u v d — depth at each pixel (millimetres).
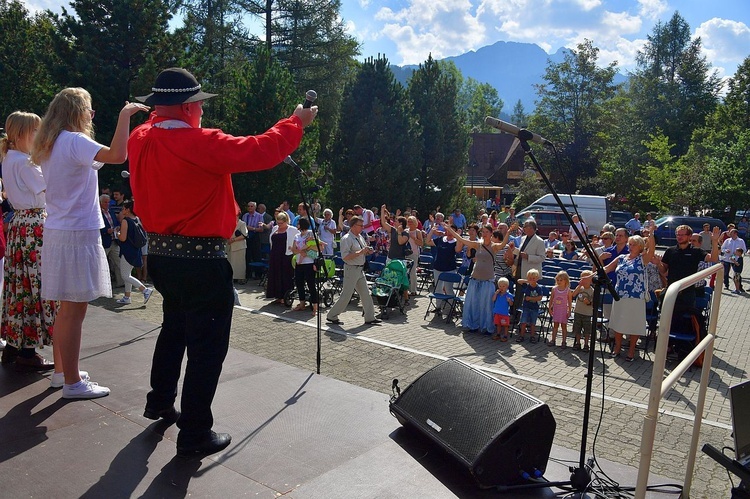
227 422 2992
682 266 7930
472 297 9055
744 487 2934
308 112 2516
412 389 3086
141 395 3297
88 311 5383
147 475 2404
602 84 43781
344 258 9078
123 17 16750
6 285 3662
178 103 2408
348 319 9664
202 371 2568
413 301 11742
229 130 17422
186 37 18266
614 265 8172
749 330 10242
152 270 2547
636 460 4562
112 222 11570
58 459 2510
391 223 15484
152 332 4707
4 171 3570
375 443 2848
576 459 3080
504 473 2590
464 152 26484
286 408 3213
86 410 3053
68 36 17172
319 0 29469
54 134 3045
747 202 31203
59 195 3059
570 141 43438
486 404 2764
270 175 16766
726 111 41250
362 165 22562
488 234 8969
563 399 6016
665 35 52250
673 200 33688
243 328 8492
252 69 17719
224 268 2561
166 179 2369
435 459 2740
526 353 8008
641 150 42062
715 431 5285
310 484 2428
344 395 3445
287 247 10172
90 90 16109
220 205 2469
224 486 2357
